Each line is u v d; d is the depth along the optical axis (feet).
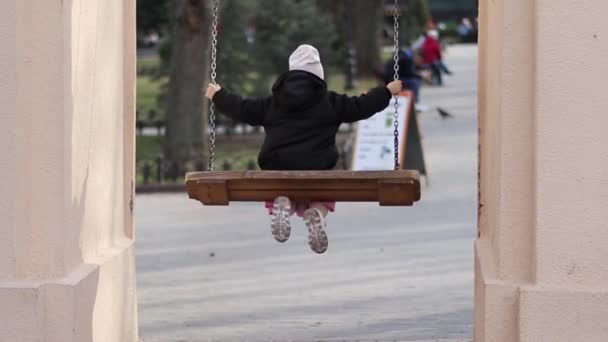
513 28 47.50
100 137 52.80
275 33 165.89
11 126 47.24
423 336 60.80
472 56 342.03
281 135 49.57
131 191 57.52
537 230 46.70
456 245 88.89
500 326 47.52
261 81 164.04
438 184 120.16
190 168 130.00
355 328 63.10
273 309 68.28
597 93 46.44
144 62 263.49
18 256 47.50
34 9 47.06
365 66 258.16
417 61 233.96
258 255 85.66
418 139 116.06
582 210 46.57
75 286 47.14
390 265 81.51
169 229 97.55
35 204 47.50
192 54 133.80
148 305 69.56
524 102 47.57
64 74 47.26
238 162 132.77
